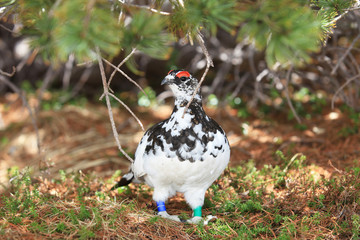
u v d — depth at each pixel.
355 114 10.88
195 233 6.21
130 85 15.52
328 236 5.83
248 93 14.29
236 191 7.65
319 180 7.40
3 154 11.51
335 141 10.25
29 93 14.58
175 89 6.04
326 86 12.48
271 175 7.98
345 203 6.43
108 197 7.06
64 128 12.54
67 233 5.67
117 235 5.75
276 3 3.67
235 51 12.23
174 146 5.83
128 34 3.89
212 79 14.66
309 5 5.50
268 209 6.68
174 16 4.76
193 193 6.50
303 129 11.35
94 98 15.32
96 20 3.60
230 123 12.72
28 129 12.52
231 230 6.04
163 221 6.28
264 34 3.73
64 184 8.14
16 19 5.11
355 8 5.55
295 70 10.45
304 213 6.52
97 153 11.05
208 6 3.80
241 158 9.93
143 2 7.03
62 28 3.46
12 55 14.97
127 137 12.10
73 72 14.64
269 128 11.89
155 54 3.94
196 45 12.81
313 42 3.69
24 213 6.16
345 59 10.52
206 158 5.88
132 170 6.70
